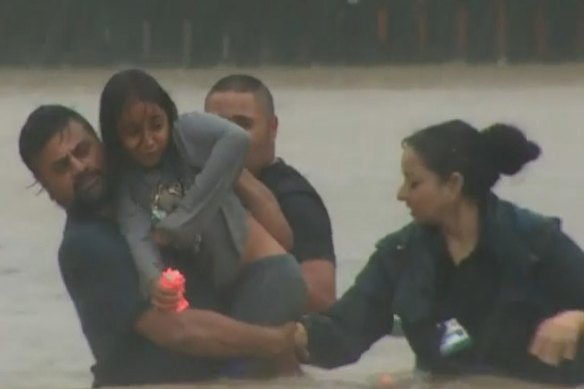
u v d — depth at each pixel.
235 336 20.98
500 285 20.78
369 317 21.66
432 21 172.75
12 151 69.75
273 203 22.22
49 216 47.62
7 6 171.75
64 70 162.62
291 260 21.62
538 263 20.70
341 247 39.59
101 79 142.62
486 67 161.62
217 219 21.22
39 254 40.28
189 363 21.47
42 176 21.30
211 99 23.73
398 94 116.81
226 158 20.77
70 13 171.62
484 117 90.62
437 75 146.25
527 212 21.08
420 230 21.25
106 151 21.23
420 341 21.33
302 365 22.30
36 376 26.27
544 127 81.50
